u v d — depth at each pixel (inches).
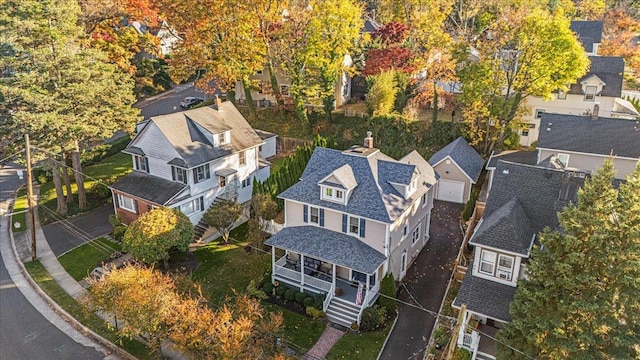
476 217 1445.6
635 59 2482.8
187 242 1280.8
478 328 1021.8
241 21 1940.2
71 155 1740.9
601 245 765.3
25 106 1421.0
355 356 987.3
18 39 1423.5
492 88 1744.6
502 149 1831.9
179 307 894.4
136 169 1596.9
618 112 1889.8
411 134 1963.6
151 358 1009.5
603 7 3053.6
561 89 1716.3
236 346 816.9
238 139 1633.9
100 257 1376.7
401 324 1080.8
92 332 1098.1
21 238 1510.8
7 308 1188.5
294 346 1013.2
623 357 760.3
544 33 1603.1
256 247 1284.4
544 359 811.4
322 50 1947.6
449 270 1282.0
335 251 1128.8
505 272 955.3
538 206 1039.6
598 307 751.1
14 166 2096.5
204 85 2118.6
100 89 1512.1
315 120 2159.2
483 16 2674.7
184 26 2036.2
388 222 1084.5
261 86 2298.2
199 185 1497.3
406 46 2154.3
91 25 1929.1
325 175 1217.4
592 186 783.1
